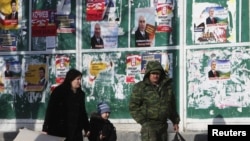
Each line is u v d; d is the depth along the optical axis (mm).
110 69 12898
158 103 9789
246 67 11781
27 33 13531
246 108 11750
